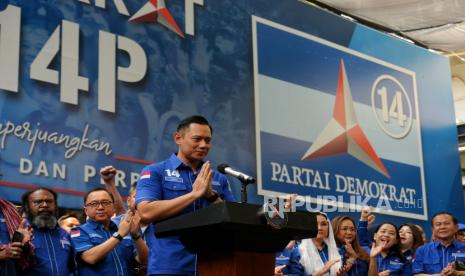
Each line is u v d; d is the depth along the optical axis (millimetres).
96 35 7781
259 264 3518
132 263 5586
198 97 8609
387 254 7188
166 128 8195
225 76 8961
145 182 4047
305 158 9555
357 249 6773
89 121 7480
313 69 10008
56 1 7520
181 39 8602
